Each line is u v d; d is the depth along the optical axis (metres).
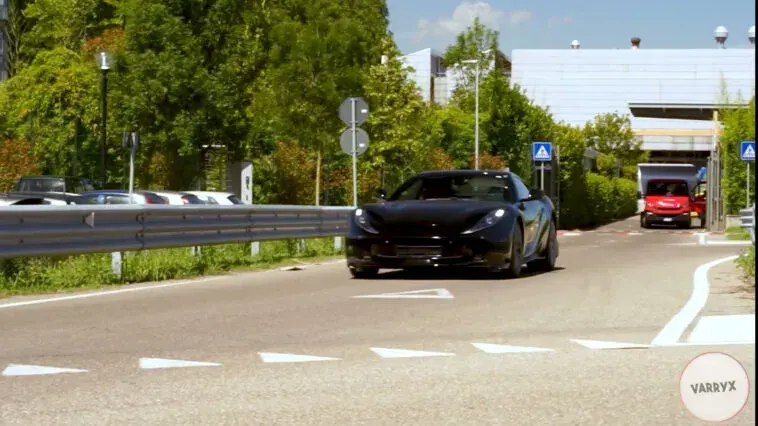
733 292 14.55
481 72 87.25
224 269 19.42
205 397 7.14
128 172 45.25
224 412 6.66
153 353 9.07
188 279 17.47
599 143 104.19
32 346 9.49
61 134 53.88
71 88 58.66
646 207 61.72
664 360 8.68
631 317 11.65
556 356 8.90
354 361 8.63
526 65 129.75
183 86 41.81
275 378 7.86
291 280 17.17
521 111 65.56
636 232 50.94
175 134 42.03
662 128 119.00
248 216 21.02
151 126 42.41
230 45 43.22
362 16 80.38
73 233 15.65
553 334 10.27
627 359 8.74
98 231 16.16
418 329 10.65
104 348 9.38
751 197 45.69
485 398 7.11
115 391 7.36
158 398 7.11
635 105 53.91
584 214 61.34
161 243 17.84
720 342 9.64
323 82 43.34
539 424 6.31
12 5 78.06
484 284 16.19
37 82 61.75
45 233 15.10
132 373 8.08
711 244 33.66
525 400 7.04
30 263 15.91
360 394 7.25
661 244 33.59
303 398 7.11
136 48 42.59
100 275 16.38
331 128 43.44
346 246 17.33
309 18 44.34
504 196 18.12
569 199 59.56
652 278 17.25
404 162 46.31
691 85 126.50
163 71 41.47
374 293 14.62
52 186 37.31
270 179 42.94
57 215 15.33
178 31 41.81
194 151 42.09
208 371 8.16
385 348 9.34
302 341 9.79
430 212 17.02
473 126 66.69
